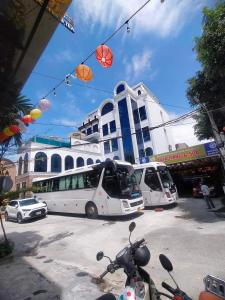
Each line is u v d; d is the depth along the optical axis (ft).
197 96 39.40
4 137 16.43
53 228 39.88
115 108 102.12
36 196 61.26
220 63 25.86
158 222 34.14
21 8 12.42
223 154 39.68
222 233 24.39
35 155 84.99
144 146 92.79
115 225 35.60
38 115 16.28
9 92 15.48
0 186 13.07
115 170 39.04
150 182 47.67
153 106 99.19
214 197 54.03
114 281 16.16
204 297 7.82
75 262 21.50
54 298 14.39
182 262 18.35
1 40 12.39
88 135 116.67
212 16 24.64
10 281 17.92
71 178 49.93
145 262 9.43
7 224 51.34
